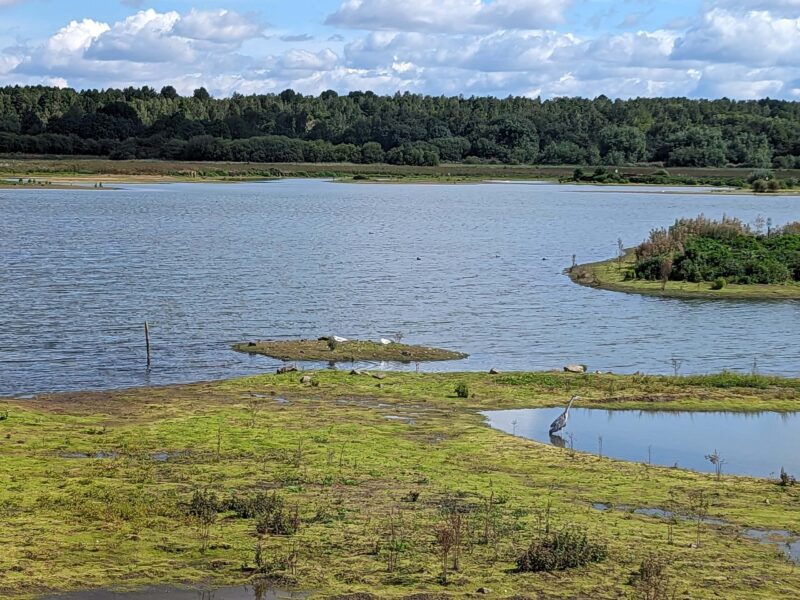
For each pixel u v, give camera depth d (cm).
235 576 1620
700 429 2897
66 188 16188
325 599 1535
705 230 7138
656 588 1555
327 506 2000
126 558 1684
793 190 18138
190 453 2411
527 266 7062
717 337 4531
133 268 6550
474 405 3105
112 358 3869
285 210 12375
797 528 1973
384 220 11044
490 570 1670
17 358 3825
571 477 2314
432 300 5472
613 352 4184
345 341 4178
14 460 2278
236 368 3750
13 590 1530
